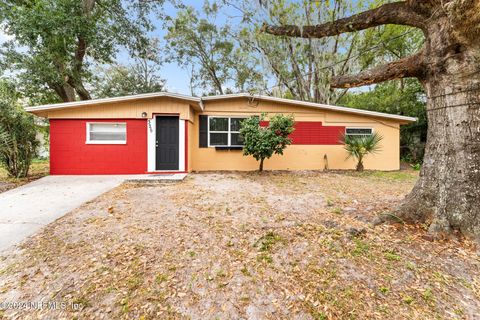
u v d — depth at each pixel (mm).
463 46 2252
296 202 4016
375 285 1760
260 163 8016
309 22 3771
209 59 16109
